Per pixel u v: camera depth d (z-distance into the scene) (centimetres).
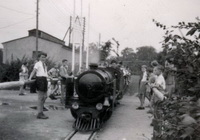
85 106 790
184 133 189
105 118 867
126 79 1775
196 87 229
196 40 260
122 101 1438
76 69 2986
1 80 2077
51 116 941
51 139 654
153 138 266
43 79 867
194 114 200
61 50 4038
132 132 752
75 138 666
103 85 782
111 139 676
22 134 688
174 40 269
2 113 960
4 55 3962
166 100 254
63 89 1201
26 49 3953
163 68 273
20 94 1519
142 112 1092
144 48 3494
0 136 657
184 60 257
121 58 3719
